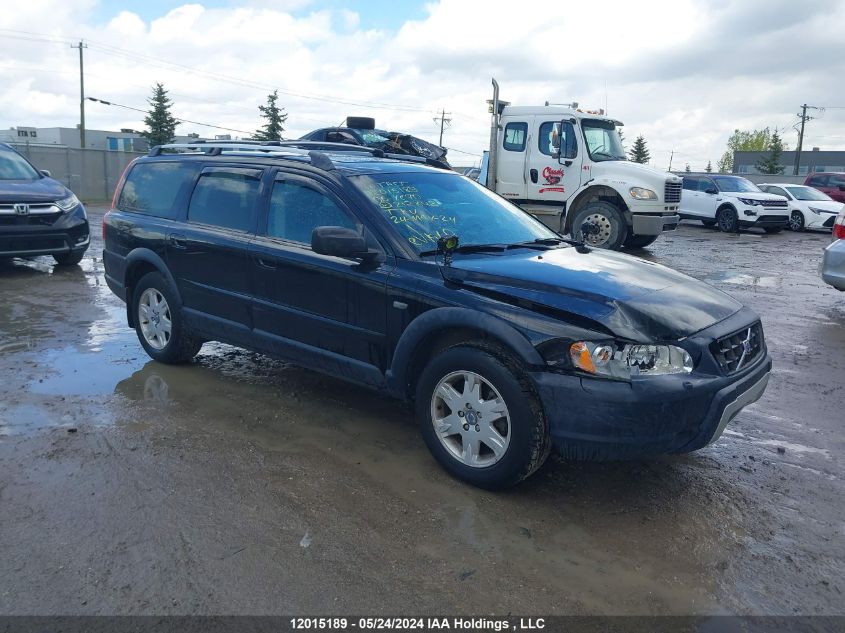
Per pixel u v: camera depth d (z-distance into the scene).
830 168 79.81
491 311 3.65
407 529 3.37
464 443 3.80
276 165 4.92
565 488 3.84
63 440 4.24
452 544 3.25
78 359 5.90
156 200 5.79
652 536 3.39
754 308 8.81
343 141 13.79
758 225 20.11
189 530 3.29
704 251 15.26
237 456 4.09
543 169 14.20
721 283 10.73
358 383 4.45
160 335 5.75
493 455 3.73
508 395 3.54
